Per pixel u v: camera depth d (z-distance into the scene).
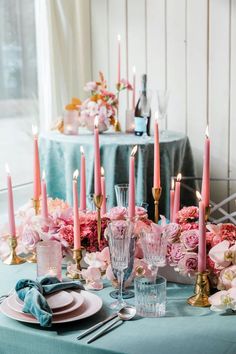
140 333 1.52
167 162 3.49
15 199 4.03
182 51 4.21
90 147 3.41
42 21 4.07
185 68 4.22
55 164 3.57
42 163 3.68
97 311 1.61
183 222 2.00
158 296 1.63
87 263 1.86
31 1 4.02
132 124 3.83
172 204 2.14
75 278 1.90
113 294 1.78
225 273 1.71
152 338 1.49
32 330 1.54
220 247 1.75
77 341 1.48
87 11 4.40
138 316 1.62
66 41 4.19
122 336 1.50
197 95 4.20
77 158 3.47
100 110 3.73
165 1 4.20
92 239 1.91
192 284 1.87
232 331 1.53
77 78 4.32
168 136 3.71
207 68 4.15
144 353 1.42
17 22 3.94
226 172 4.20
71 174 3.48
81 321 1.59
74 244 1.88
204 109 4.20
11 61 3.94
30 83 4.08
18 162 4.05
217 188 4.22
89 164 3.42
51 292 1.67
